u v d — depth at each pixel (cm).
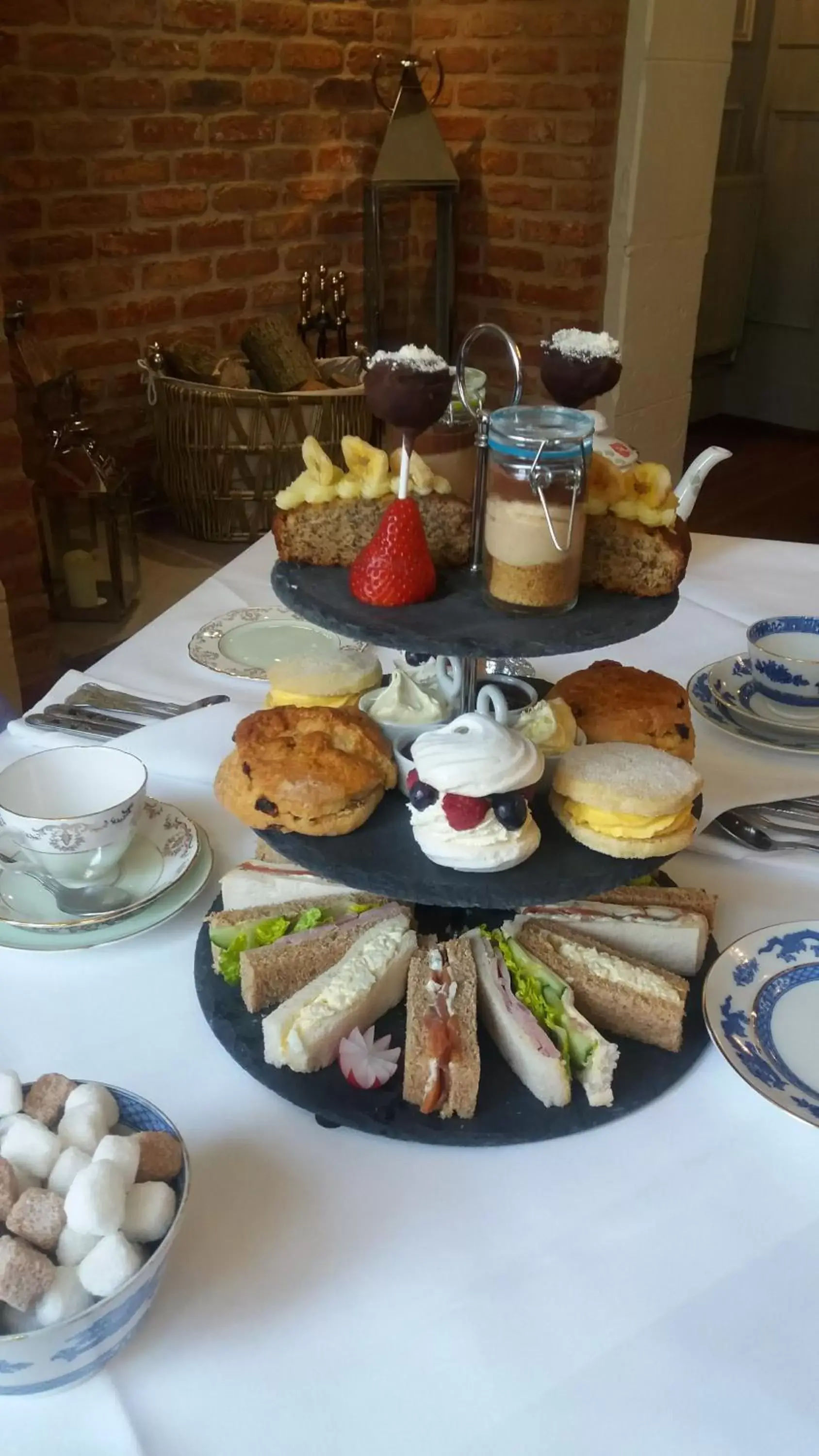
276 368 223
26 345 208
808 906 88
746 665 125
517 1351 54
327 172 278
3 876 88
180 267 256
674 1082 70
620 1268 59
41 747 105
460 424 80
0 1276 48
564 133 270
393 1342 55
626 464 121
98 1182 51
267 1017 72
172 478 230
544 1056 67
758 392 476
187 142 247
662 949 78
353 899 81
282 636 130
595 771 74
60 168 228
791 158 429
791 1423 51
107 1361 52
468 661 79
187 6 236
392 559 72
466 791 68
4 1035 73
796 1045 72
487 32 272
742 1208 62
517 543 69
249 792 74
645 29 257
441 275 283
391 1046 73
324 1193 63
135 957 82
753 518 377
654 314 297
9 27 212
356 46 272
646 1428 51
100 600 221
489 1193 63
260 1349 54
